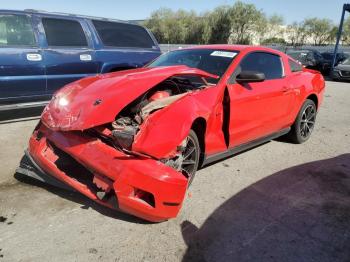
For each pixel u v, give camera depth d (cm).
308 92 527
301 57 2005
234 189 375
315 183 403
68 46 618
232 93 382
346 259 271
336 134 625
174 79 389
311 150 523
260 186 387
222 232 295
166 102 316
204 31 4722
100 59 661
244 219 317
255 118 425
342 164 469
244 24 4675
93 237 277
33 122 593
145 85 320
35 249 260
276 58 486
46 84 593
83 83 347
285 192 376
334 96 1115
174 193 279
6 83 545
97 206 321
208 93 356
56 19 610
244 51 430
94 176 287
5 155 435
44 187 350
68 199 330
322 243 289
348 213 338
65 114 299
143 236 282
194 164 352
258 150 509
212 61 419
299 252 276
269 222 315
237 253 270
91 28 655
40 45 582
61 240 272
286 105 485
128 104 312
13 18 558
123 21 721
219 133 378
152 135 283
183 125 300
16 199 325
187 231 293
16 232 278
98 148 289
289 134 545
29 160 337
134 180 268
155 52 762
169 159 304
